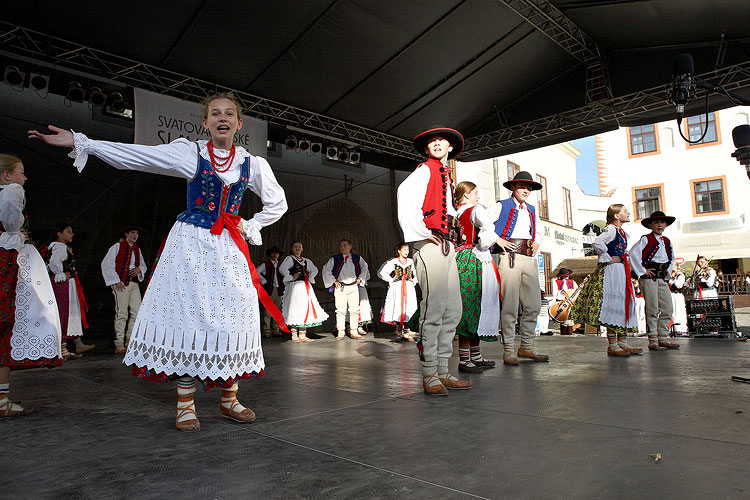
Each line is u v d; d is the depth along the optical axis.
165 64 6.42
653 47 7.00
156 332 2.14
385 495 1.41
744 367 3.78
